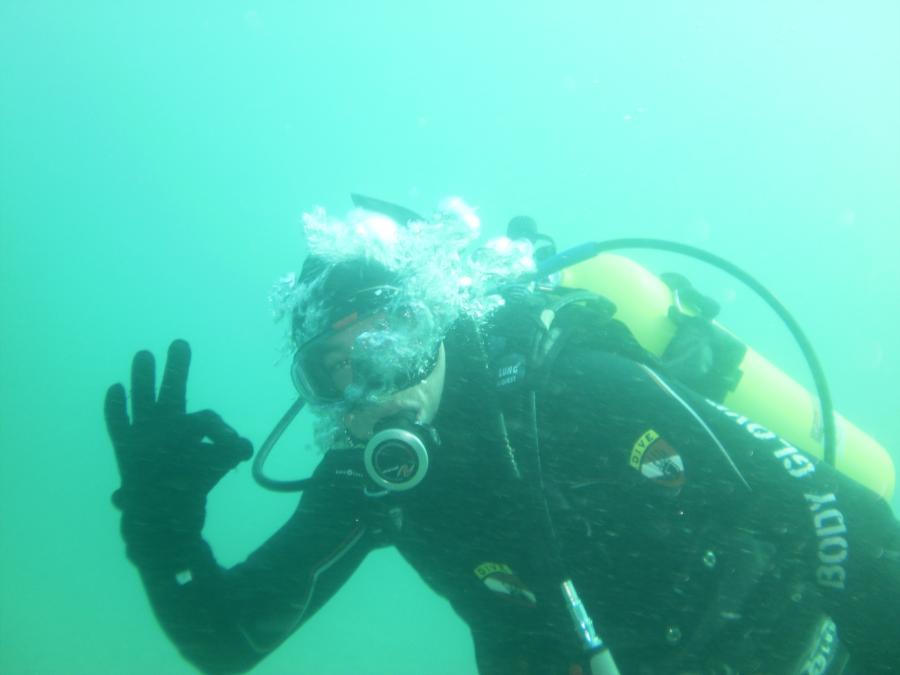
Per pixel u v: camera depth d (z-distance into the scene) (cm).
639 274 117
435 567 87
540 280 106
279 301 94
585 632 72
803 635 73
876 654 68
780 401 109
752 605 73
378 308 84
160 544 82
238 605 88
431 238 89
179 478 83
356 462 92
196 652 83
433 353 83
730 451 73
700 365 106
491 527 82
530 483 76
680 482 73
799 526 71
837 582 69
